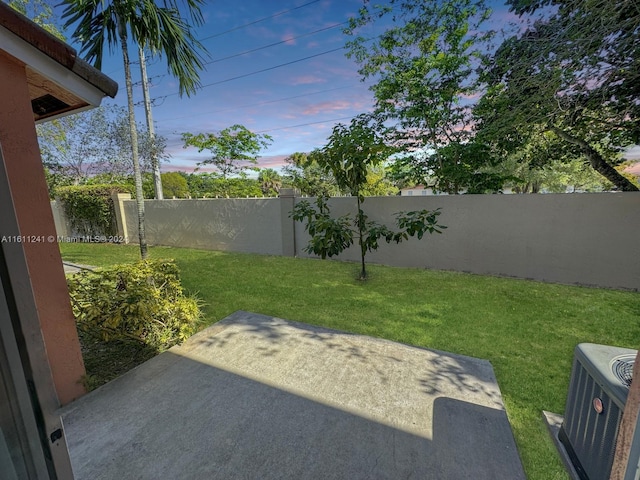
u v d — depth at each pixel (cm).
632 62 406
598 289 471
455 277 541
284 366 266
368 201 634
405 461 171
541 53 447
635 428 97
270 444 183
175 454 176
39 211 194
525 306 401
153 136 1038
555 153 671
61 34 611
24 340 65
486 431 193
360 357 280
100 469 166
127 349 300
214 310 397
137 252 804
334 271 588
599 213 471
